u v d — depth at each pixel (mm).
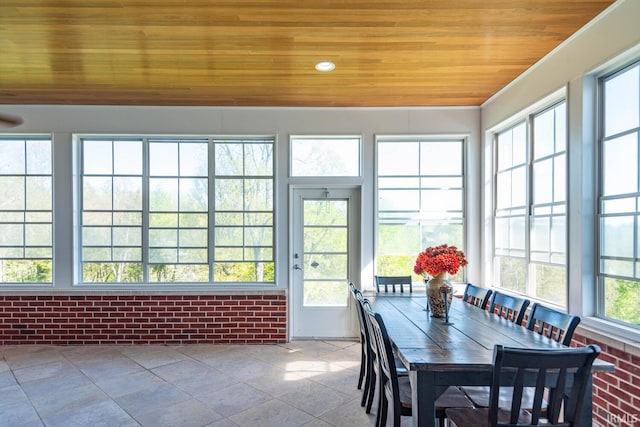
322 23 2604
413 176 4484
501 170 4082
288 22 2586
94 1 2320
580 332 2666
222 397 2943
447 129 4379
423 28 2680
